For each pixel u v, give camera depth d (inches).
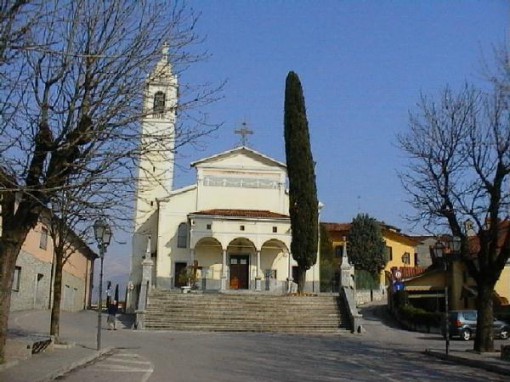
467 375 658.8
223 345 987.9
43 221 830.5
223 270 1974.7
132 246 2066.9
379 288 2336.4
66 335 1086.4
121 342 983.0
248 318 1482.5
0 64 387.5
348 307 1508.4
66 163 518.3
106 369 632.4
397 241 2925.7
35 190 442.9
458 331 1294.3
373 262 2598.4
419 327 1539.1
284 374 613.6
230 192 2137.1
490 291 910.4
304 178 1834.4
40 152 514.0
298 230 1812.3
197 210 2098.9
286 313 1514.5
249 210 2112.5
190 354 816.3
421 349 1016.2
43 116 506.0
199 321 1449.3
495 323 1366.9
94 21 517.7
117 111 518.0
